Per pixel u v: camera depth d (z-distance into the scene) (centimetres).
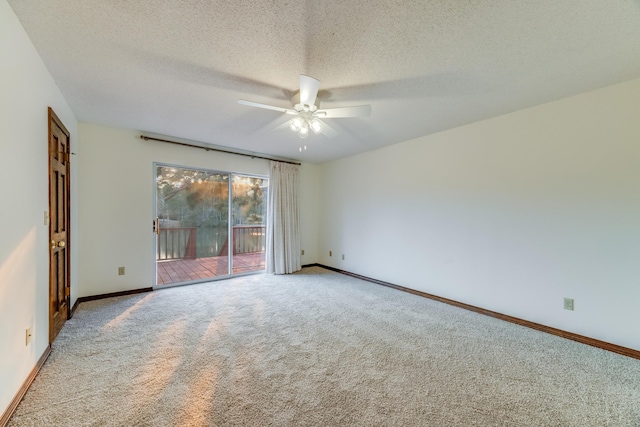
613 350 222
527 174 275
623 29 156
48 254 206
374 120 309
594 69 201
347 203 499
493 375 188
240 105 269
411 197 390
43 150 194
